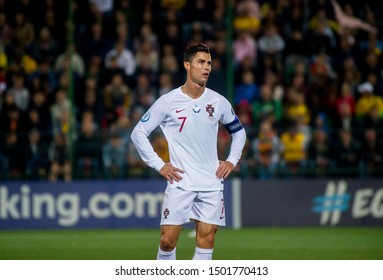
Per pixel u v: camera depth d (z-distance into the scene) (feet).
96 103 192.65
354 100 198.39
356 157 181.47
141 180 179.83
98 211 179.11
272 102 193.36
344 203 181.47
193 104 87.86
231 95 184.96
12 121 186.91
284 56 206.28
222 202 89.51
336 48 207.72
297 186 181.98
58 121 189.98
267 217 181.37
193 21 206.59
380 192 181.16
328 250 133.49
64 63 200.44
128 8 208.74
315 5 210.59
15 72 197.47
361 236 158.40
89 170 180.96
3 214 177.06
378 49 210.38
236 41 205.16
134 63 200.34
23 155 177.47
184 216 88.07
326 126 189.67
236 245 142.41
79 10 207.51
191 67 87.45
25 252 131.64
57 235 163.32
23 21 206.39
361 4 213.66
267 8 211.82
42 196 177.78
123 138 181.37
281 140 182.80
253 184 181.68
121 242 147.54
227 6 203.72
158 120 88.53
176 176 86.94
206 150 88.22
